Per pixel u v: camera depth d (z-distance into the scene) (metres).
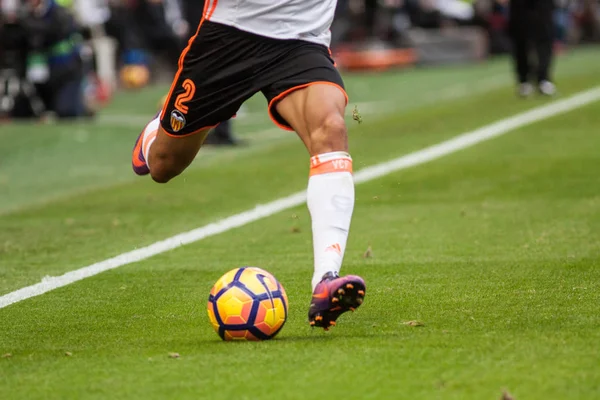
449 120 42.16
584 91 48.84
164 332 13.31
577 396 9.53
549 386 9.84
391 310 14.10
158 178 15.81
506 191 26.25
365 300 14.90
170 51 71.50
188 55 14.04
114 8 69.31
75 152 38.69
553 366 10.51
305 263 18.59
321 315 11.95
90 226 23.75
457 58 74.38
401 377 10.33
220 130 38.47
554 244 19.22
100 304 15.58
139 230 23.00
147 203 26.75
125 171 34.00
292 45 13.45
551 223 21.55
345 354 11.32
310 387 10.13
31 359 11.97
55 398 10.23
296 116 13.16
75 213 25.69
